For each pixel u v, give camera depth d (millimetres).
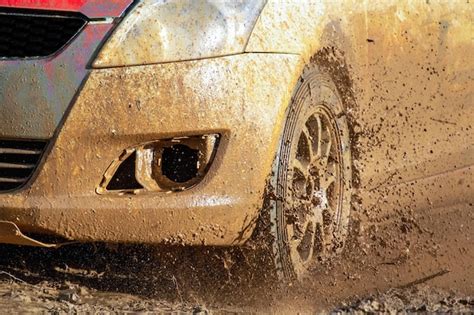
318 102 6734
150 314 5820
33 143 5828
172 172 5938
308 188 6707
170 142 5840
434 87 8852
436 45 8883
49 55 5820
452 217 8352
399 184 8055
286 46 6180
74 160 5754
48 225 5773
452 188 8648
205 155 5855
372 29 7648
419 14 8594
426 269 7418
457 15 9258
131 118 5750
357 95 7340
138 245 6504
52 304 5969
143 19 5836
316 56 6617
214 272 6336
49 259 6816
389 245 7590
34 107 5770
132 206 5766
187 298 6277
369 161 7605
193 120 5801
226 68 5883
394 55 8102
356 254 7340
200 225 5863
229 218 5914
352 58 7199
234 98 5883
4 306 5840
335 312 6129
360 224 7410
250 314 6027
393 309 6156
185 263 6359
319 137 6836
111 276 6555
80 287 6375
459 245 7996
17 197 5773
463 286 7094
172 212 5801
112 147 5770
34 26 5848
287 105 6129
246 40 5980
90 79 5758
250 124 5918
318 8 6641
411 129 8414
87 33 5805
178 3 5926
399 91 8219
